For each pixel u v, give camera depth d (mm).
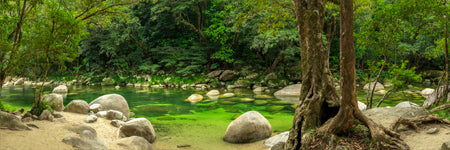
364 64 26312
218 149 6504
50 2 7574
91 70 27750
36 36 6621
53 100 8664
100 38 27203
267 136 7320
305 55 5668
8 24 6773
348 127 5117
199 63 26312
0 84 6562
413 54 24922
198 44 25828
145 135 6938
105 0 10375
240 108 12375
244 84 21875
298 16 5750
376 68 8859
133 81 24812
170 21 26828
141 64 26938
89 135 5605
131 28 24875
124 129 6785
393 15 7832
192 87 22375
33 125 5668
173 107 12797
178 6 22922
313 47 5535
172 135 7816
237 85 21859
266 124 7410
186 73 24984
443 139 4590
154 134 7383
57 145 4594
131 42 28453
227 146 6727
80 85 24828
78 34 6914
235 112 11422
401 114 6031
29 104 12805
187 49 26594
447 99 7887
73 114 8320
